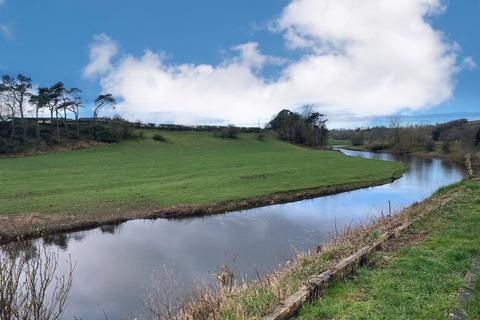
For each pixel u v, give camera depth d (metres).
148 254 17.02
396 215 14.37
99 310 11.14
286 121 108.00
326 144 118.25
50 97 73.44
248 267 14.66
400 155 87.94
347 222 22.67
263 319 5.70
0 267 4.82
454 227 11.58
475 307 5.98
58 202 27.61
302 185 36.59
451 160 71.75
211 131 96.75
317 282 6.96
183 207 26.59
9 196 29.48
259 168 49.56
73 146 65.25
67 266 15.24
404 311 6.03
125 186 34.84
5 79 69.75
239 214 26.05
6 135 64.69
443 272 7.70
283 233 20.52
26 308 5.02
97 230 21.86
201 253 17.02
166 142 78.00
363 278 7.47
